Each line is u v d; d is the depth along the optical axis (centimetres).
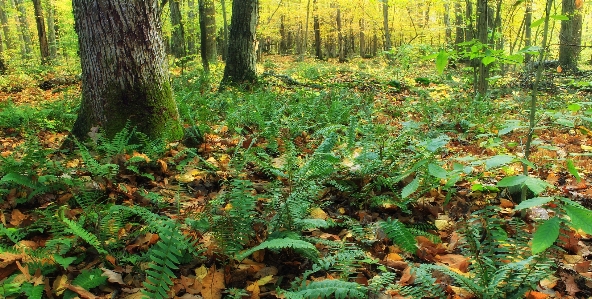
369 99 985
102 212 324
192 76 1454
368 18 3822
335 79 1523
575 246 305
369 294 238
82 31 541
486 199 395
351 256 268
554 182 448
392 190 397
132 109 550
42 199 396
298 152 525
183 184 451
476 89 1030
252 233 306
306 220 303
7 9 2784
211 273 270
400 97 1178
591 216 173
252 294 257
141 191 404
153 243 316
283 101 914
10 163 416
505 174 454
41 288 242
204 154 561
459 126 742
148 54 557
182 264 290
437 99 1114
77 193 391
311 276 279
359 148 522
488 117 797
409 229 332
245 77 1205
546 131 696
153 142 526
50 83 1591
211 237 299
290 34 5341
